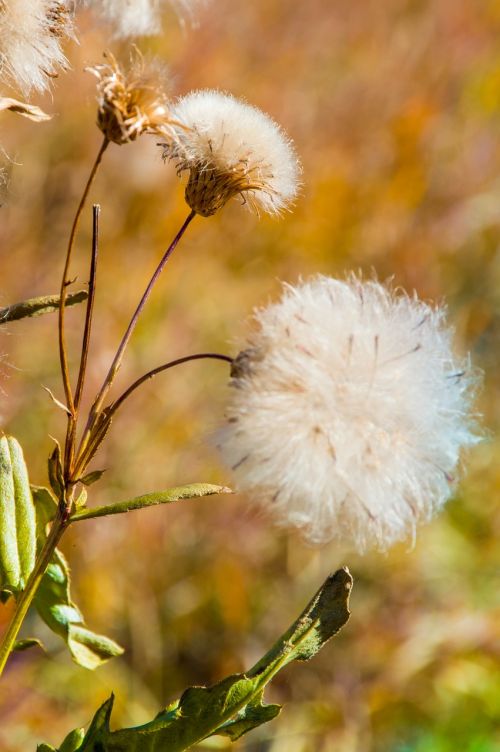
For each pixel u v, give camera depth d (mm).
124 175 4238
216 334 4348
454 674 4031
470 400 1589
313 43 5004
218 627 4027
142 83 1327
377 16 5277
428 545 4445
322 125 4965
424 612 4309
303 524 1420
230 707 1385
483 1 5582
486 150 5348
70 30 1511
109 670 3719
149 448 3984
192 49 4449
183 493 1336
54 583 1615
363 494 1370
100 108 1319
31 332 3781
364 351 1391
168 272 4328
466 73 5387
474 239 5332
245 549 4141
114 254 4227
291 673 4023
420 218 5117
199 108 1425
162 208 4324
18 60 1422
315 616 1424
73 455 1361
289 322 1393
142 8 1620
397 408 1378
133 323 1380
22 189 3762
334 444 1351
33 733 3318
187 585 4008
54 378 3842
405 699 3984
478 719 3977
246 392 1363
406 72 5238
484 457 4805
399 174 4984
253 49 4836
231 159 1391
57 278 4062
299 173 1474
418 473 1430
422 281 4906
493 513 4645
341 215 4824
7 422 3537
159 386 4082
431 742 3895
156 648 3881
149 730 1400
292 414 1346
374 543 1451
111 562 3842
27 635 3551
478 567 4477
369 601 4273
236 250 4594
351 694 3963
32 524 1502
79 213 1312
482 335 5367
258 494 1388
